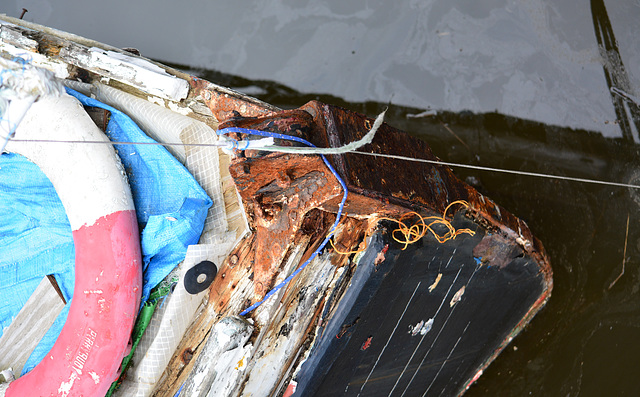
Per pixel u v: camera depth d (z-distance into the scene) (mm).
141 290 2375
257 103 2420
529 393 3750
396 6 4523
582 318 3754
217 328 2217
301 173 1958
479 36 4352
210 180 2635
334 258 2232
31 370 2471
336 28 4578
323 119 1978
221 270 2467
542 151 4066
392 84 4430
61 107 2422
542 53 4223
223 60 4656
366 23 4547
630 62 4027
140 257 2377
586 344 3734
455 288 2814
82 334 2266
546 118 4117
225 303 2396
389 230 2219
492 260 2879
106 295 2266
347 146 1650
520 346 3789
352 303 2262
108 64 2645
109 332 2262
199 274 2414
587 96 4082
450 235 2500
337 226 2188
